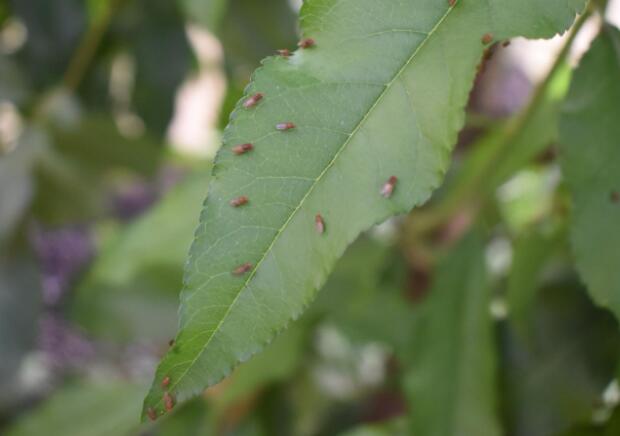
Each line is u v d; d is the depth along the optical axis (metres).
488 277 0.30
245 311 0.22
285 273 0.22
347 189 0.23
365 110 0.23
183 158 0.46
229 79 0.46
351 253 0.35
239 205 0.22
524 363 0.30
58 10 0.42
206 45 0.47
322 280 0.22
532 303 0.31
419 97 0.23
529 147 0.30
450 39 0.23
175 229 0.34
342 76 0.23
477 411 0.30
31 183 0.39
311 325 0.34
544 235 0.31
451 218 0.33
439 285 0.31
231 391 0.34
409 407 0.30
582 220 0.25
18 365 0.39
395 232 0.35
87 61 0.42
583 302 0.30
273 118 0.23
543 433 0.29
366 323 0.34
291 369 0.35
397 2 0.23
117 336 0.37
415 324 0.31
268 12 0.43
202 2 0.33
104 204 0.45
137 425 0.35
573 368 0.30
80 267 0.45
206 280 0.22
